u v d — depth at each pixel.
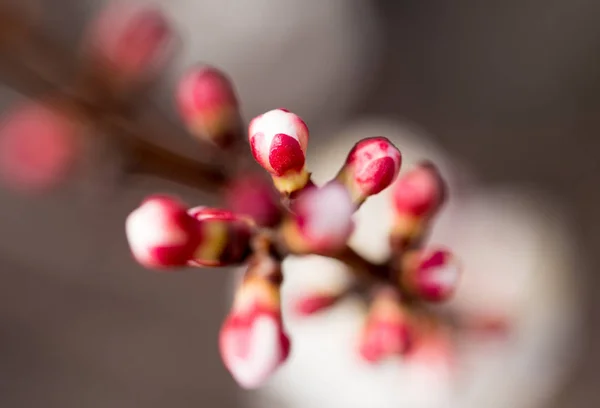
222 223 0.18
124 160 0.21
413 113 0.40
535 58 0.39
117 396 0.38
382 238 0.22
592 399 0.35
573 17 0.38
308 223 0.18
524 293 0.25
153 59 0.22
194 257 0.18
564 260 0.27
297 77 0.36
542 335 0.25
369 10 0.39
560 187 0.39
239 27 0.34
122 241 0.40
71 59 0.23
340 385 0.24
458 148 0.40
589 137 0.39
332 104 0.38
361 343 0.20
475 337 0.23
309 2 0.36
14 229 0.40
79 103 0.22
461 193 0.28
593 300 0.35
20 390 0.38
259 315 0.18
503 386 0.24
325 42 0.37
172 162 0.21
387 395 0.23
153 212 0.18
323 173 0.26
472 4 0.40
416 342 0.21
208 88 0.20
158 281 0.40
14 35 0.23
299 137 0.18
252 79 0.36
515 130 0.40
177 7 0.33
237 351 0.18
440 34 0.40
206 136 0.20
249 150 0.20
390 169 0.18
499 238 0.26
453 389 0.23
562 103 0.39
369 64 0.39
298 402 0.25
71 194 0.38
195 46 0.33
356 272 0.19
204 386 0.38
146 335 0.39
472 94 0.40
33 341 0.39
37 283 0.39
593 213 0.38
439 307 0.22
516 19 0.39
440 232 0.25
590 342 0.35
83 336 0.39
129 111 0.22
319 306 0.20
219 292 0.39
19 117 0.23
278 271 0.18
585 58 0.39
